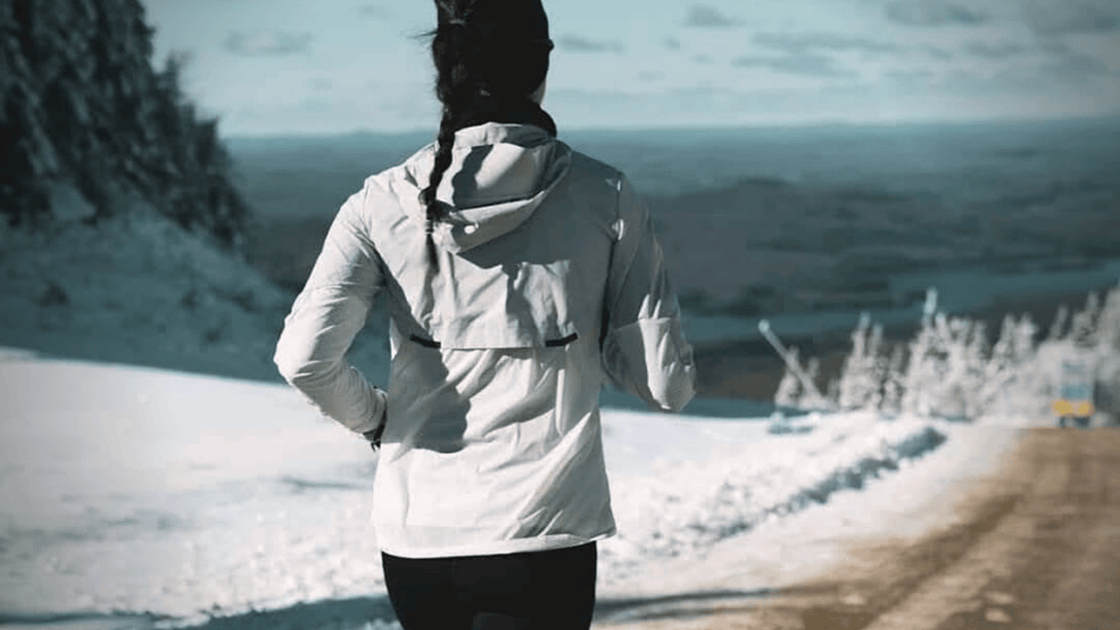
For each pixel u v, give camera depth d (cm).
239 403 1603
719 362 10269
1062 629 639
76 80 3144
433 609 253
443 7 254
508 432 246
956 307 12800
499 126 247
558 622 249
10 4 3011
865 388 4284
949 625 644
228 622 600
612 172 255
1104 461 1340
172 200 3397
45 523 871
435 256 246
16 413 1428
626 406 1900
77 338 2222
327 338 246
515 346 245
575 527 246
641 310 255
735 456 1352
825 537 877
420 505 248
